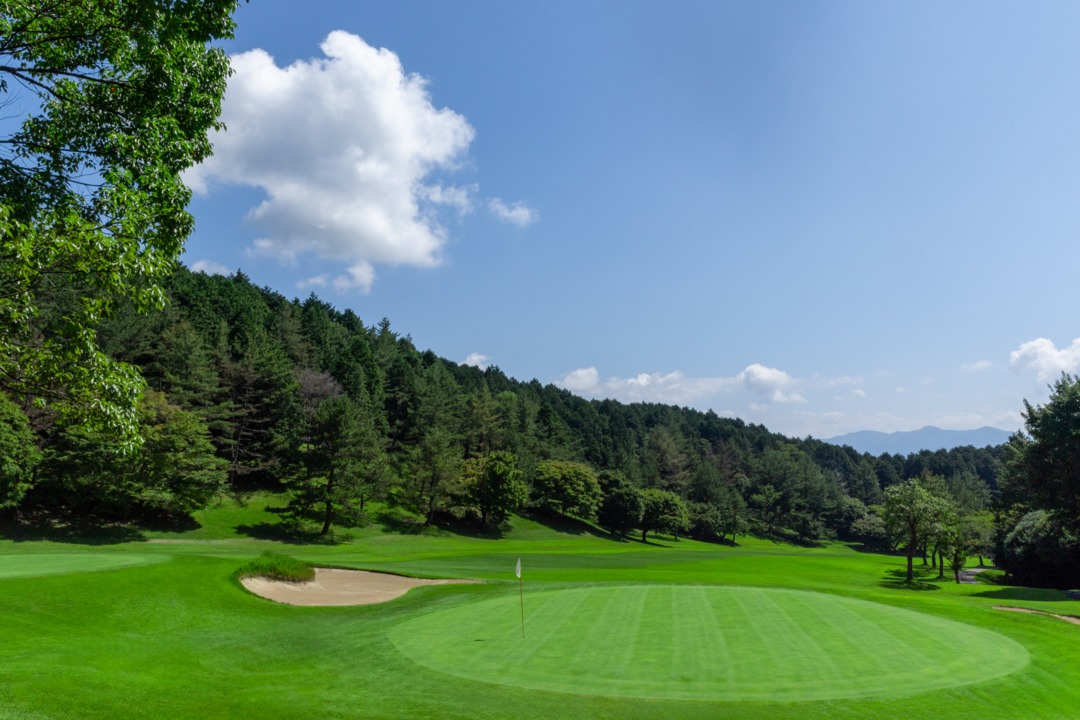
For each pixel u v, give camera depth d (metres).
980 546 68.44
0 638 13.84
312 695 11.66
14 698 9.91
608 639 15.71
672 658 13.98
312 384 92.38
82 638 14.77
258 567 25.33
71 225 9.98
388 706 11.10
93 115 11.05
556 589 25.38
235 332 99.19
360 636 16.80
